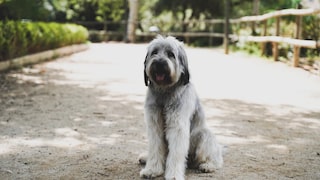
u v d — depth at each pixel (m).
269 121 4.15
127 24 16.25
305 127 3.97
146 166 2.87
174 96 2.76
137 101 4.91
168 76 2.71
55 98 5.02
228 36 10.99
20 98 4.99
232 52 10.89
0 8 6.61
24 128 3.82
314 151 3.36
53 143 3.45
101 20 17.25
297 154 3.29
